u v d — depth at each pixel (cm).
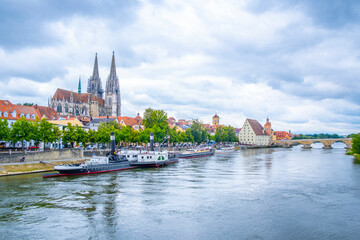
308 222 3934
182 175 7650
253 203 4803
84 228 3675
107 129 12762
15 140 8406
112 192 5491
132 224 3822
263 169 9075
